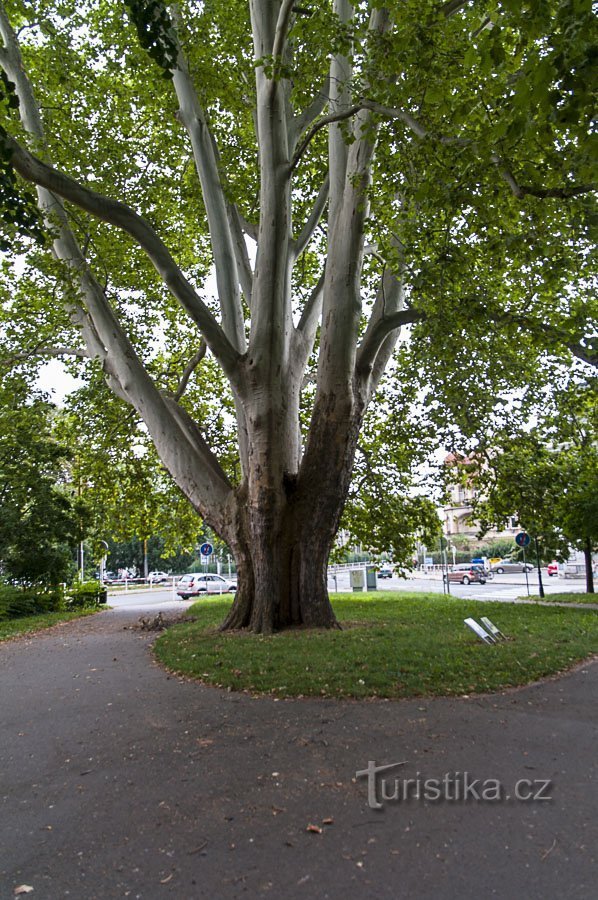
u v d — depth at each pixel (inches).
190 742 215.2
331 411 450.9
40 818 161.3
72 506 868.6
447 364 547.8
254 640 395.5
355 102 369.4
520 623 494.0
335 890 123.2
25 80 514.0
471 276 482.3
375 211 454.0
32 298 636.7
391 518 671.8
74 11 565.0
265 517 448.8
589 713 239.9
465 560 2559.1
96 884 128.3
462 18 393.4
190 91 510.9
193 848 141.6
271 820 153.9
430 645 361.4
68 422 799.7
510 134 252.2
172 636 461.1
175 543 813.9
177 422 516.1
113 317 507.2
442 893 121.2
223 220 509.7
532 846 138.7
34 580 834.2
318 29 363.9
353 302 440.1
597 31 214.4
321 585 458.0
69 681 333.7
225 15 552.1
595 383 549.0
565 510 714.8
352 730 220.1
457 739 209.3
